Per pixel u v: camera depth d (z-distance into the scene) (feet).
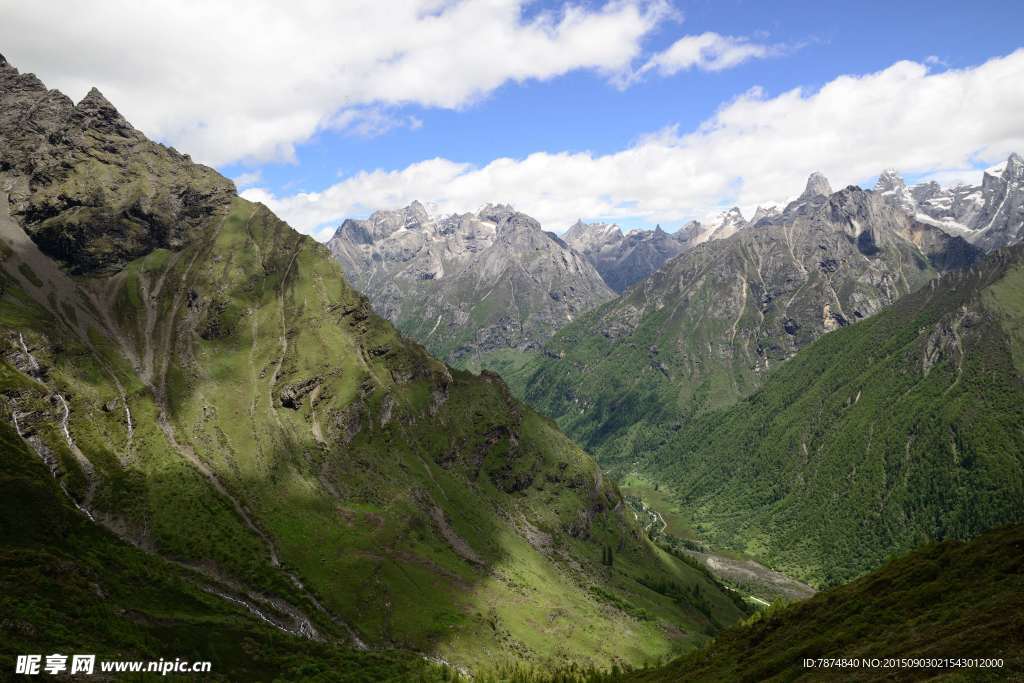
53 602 466.29
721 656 458.09
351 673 556.92
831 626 408.46
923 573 406.00
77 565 545.03
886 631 352.28
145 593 581.94
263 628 609.01
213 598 647.97
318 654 589.32
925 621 340.18
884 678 281.74
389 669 587.68
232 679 490.49
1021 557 357.82
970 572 375.86
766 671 370.73
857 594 430.20
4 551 500.33
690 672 456.45
